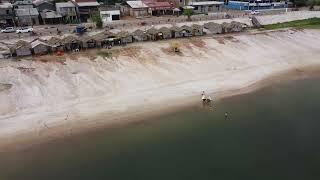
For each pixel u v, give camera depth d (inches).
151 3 4808.1
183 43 3599.9
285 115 2362.2
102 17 4308.6
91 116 2331.4
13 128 2174.0
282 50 3668.8
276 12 4963.1
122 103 2506.2
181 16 4645.7
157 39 3683.6
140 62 3137.3
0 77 2731.3
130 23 4146.2
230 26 4033.0
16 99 2476.6
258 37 3934.5
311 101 2591.0
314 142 2044.8
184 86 2800.2
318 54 3627.0
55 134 2127.2
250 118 2324.1
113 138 2082.9
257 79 2989.7
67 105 2458.2
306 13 4879.4
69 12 4288.9
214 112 2410.2
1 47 3250.5
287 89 2807.6
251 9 5334.6
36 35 3592.5
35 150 1971.0
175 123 2256.4
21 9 4202.8
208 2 5231.3
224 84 2864.2
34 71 2856.8
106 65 3041.3
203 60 3265.3
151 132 2148.1
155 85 2795.3
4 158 1897.1
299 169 1802.4
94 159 1883.6
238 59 3361.2
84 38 3358.8
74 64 3019.2
